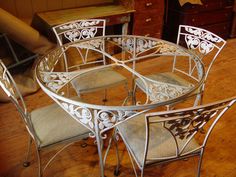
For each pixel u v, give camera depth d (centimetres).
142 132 163
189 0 365
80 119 148
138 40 229
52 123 171
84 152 212
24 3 310
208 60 371
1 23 250
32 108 263
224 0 409
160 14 352
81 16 304
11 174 192
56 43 287
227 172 197
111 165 200
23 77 288
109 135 226
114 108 137
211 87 307
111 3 352
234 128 241
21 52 294
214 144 222
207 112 131
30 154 208
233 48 416
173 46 218
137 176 180
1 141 221
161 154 150
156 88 165
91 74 230
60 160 204
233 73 339
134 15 330
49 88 156
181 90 160
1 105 265
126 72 327
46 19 295
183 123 131
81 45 218
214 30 425
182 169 199
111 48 324
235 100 131
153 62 363
